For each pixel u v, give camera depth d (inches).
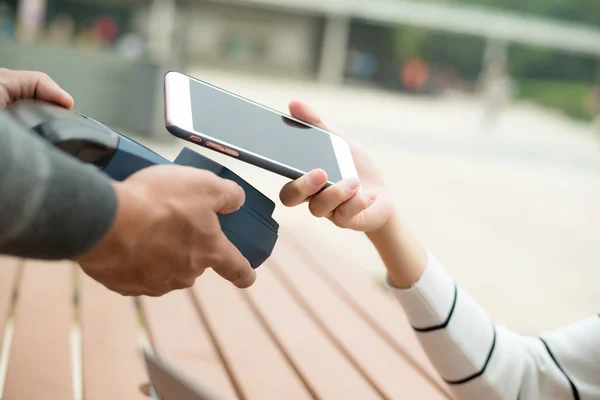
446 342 50.2
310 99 758.5
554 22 1189.1
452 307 50.8
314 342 78.1
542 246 234.5
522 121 846.5
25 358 63.8
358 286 106.3
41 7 823.1
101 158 35.5
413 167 382.6
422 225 242.4
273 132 43.4
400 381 70.0
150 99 290.4
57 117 35.3
